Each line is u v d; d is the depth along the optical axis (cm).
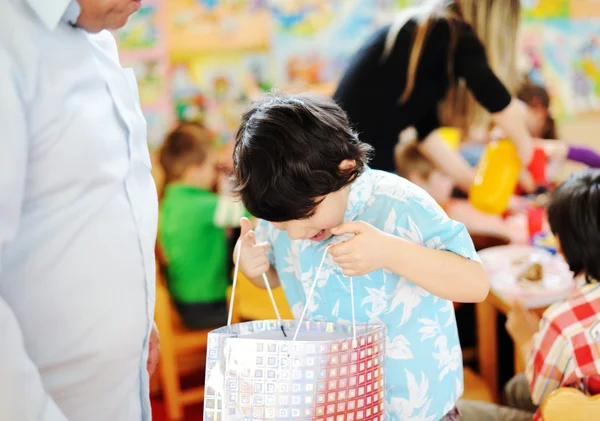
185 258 260
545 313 160
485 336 242
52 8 99
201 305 263
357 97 224
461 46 227
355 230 107
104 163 105
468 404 180
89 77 106
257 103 113
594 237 155
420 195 118
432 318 121
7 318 89
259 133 104
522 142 251
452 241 113
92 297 105
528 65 299
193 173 269
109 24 108
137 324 111
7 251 99
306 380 100
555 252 237
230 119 290
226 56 285
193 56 282
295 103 108
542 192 274
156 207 120
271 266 138
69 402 108
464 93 238
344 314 122
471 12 230
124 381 113
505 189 255
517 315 186
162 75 280
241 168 106
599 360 152
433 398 122
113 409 113
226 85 287
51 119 98
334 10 290
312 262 123
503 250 243
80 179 102
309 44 291
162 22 276
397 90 224
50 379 106
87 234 104
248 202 105
